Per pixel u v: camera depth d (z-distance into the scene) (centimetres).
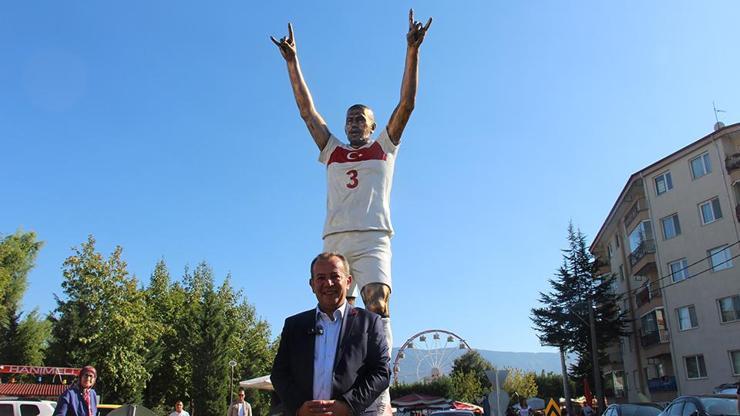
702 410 1282
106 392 3647
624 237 5009
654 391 4175
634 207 4441
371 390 352
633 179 4275
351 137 548
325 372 358
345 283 383
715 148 3675
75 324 3638
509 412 2539
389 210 528
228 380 4247
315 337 370
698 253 3766
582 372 5050
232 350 4631
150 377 3925
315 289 383
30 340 4788
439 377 7356
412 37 515
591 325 3900
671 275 3959
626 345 5094
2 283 4547
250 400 5206
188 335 4284
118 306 3778
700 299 3728
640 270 4353
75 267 3750
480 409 4450
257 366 5562
